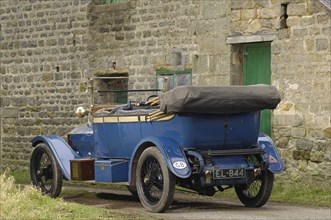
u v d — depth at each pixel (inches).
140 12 743.1
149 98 539.8
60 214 424.8
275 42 636.1
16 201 442.6
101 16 772.0
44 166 564.1
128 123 500.4
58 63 800.9
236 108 463.8
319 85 608.1
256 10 650.8
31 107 820.0
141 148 482.3
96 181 519.5
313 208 505.0
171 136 472.1
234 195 570.3
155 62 730.2
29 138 820.6
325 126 603.5
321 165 605.0
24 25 825.5
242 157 478.9
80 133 553.3
